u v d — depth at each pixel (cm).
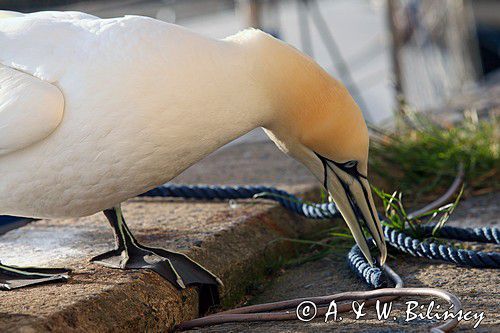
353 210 509
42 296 424
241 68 457
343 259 562
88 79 418
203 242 525
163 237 539
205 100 440
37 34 437
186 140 442
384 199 592
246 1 1230
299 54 479
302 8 1490
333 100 482
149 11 1103
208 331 439
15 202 445
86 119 417
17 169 429
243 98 458
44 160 425
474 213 642
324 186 516
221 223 569
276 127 494
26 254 522
